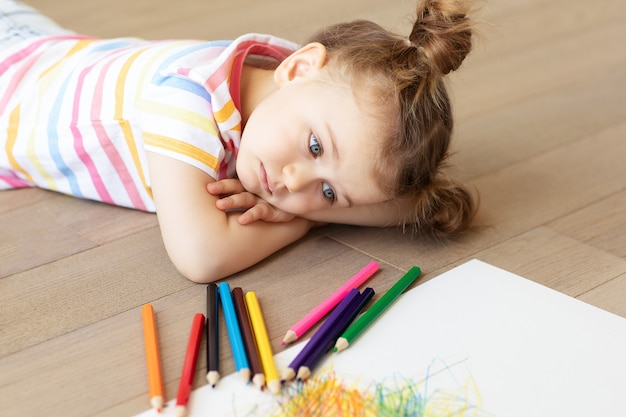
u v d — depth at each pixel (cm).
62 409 70
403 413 69
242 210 94
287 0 201
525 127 133
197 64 97
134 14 189
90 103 103
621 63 163
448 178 104
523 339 78
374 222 100
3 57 113
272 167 90
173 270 92
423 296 85
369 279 90
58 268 92
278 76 97
